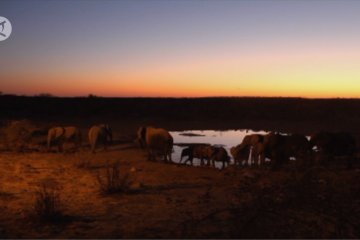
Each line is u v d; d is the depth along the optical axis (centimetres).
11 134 2600
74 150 2231
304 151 1560
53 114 6053
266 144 1689
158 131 1920
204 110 6756
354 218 705
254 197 795
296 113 6519
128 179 1414
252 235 698
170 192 1220
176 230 834
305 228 716
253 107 6969
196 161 2228
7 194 1166
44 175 1463
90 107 6756
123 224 895
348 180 848
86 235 816
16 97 7481
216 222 883
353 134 3272
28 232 837
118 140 2695
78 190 1234
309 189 738
